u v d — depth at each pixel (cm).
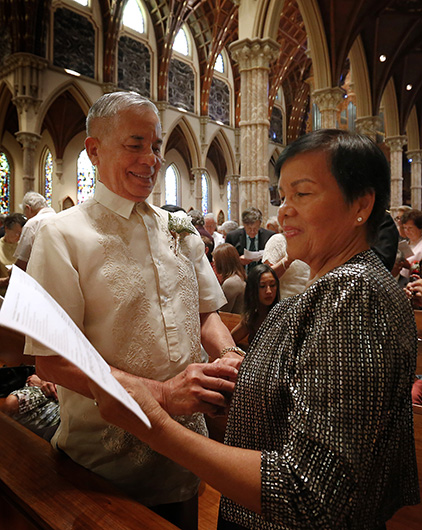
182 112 2189
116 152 124
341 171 81
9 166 2120
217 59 2398
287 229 90
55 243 119
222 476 75
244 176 987
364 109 1598
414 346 77
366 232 88
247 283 294
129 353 125
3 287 389
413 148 2252
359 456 66
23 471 113
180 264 141
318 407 70
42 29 1661
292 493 68
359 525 71
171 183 2488
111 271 123
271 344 87
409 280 427
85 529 90
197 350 142
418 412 162
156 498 134
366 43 1519
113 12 1820
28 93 1636
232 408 90
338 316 73
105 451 128
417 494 85
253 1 975
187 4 1933
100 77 1872
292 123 2802
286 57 2358
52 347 54
